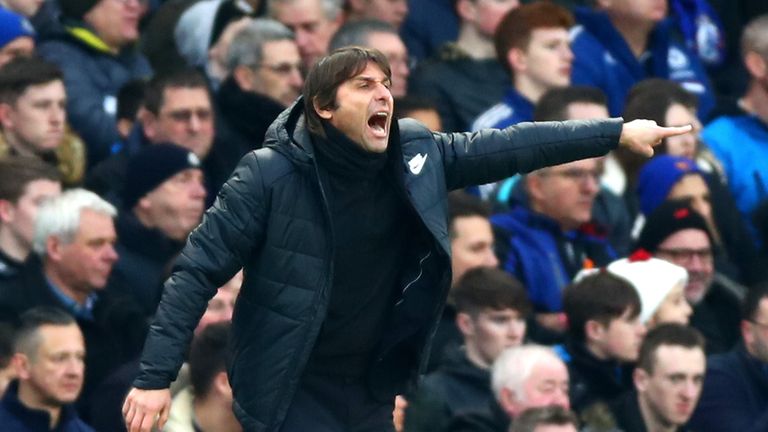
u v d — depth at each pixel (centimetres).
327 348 2298
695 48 4253
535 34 3678
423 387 2988
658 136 2312
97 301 3045
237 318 2280
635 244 3447
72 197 3017
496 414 2945
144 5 3950
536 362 2923
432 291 2294
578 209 3347
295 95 3519
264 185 2230
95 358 3000
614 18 4009
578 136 2298
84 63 3556
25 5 3644
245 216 2231
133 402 2231
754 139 3875
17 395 2794
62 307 3005
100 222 3012
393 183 2248
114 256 3027
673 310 3195
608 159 3562
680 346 3033
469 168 2283
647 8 3984
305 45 3800
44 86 3288
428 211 2244
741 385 3183
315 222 2241
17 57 3334
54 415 2809
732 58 4366
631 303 3098
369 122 2203
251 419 2269
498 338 3045
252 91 3456
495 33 3731
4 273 3027
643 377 3052
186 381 2848
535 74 3684
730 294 3425
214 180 3412
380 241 2264
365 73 2202
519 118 3669
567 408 2928
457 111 3703
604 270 3186
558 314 3266
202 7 3747
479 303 3045
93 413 2933
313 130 2220
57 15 3631
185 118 3378
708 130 3900
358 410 2330
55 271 3012
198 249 2242
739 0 4422
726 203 3603
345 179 2231
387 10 3938
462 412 2961
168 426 2798
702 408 3159
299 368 2250
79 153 3344
